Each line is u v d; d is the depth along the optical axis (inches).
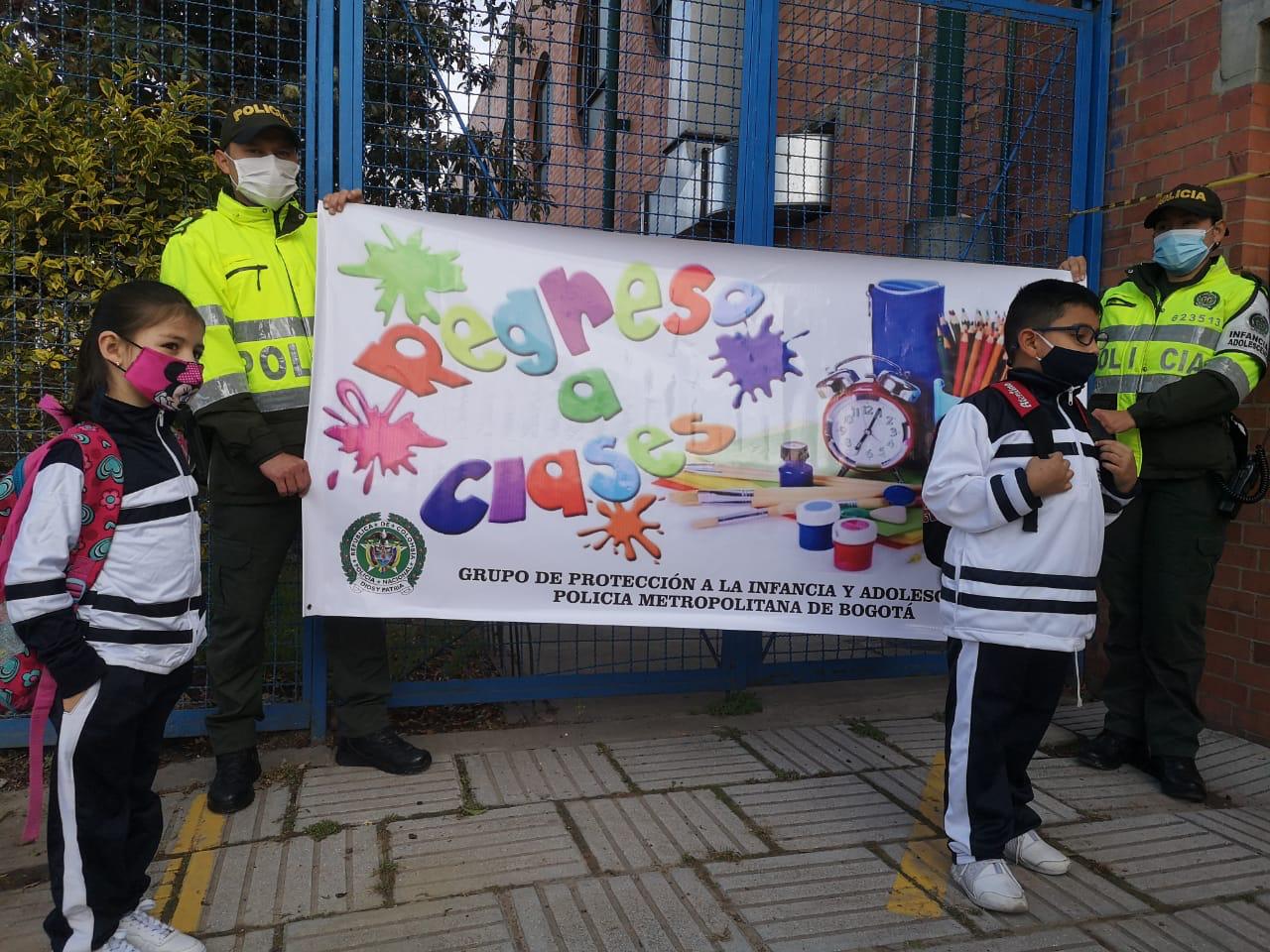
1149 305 129.0
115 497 75.0
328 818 110.5
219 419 107.8
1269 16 132.6
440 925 88.0
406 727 143.0
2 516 73.8
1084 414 99.0
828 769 127.9
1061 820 113.7
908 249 166.1
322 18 130.0
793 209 164.2
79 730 73.2
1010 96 165.8
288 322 118.4
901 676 163.8
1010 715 94.2
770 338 131.7
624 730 142.3
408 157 141.1
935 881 97.9
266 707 133.7
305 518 117.3
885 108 165.5
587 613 127.5
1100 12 161.3
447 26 141.6
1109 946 86.6
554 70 173.8
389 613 120.9
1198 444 121.4
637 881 96.7
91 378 77.4
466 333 123.4
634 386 128.2
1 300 123.5
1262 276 136.8
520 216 179.9
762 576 131.3
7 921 89.5
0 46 122.0
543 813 112.5
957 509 92.9
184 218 127.4
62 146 121.4
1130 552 128.6
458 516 123.2
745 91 146.4
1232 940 87.8
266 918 89.0
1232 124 138.3
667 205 177.5
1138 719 129.6
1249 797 120.6
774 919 90.0
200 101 131.4
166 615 78.0
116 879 77.3
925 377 135.0
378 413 120.4
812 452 132.1
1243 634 139.3
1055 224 166.1
